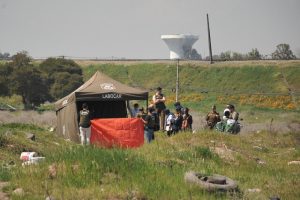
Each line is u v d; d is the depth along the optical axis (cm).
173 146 2447
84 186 1548
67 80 9450
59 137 3406
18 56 8888
